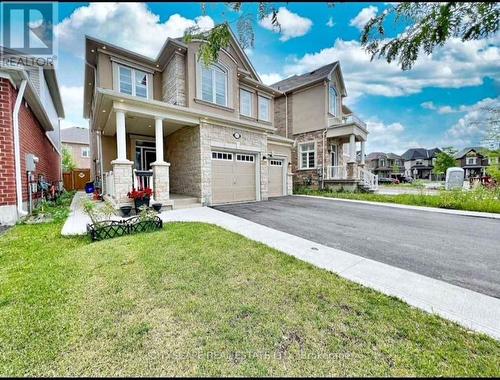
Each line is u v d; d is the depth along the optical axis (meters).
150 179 8.12
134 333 2.01
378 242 4.84
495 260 3.88
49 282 2.91
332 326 2.14
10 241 4.67
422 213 8.25
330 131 15.63
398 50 1.85
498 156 12.41
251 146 10.95
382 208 9.32
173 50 10.22
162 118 8.27
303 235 5.31
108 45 9.62
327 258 3.89
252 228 5.82
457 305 2.53
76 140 29.33
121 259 3.62
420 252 4.25
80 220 6.62
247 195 11.08
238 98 12.57
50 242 4.62
